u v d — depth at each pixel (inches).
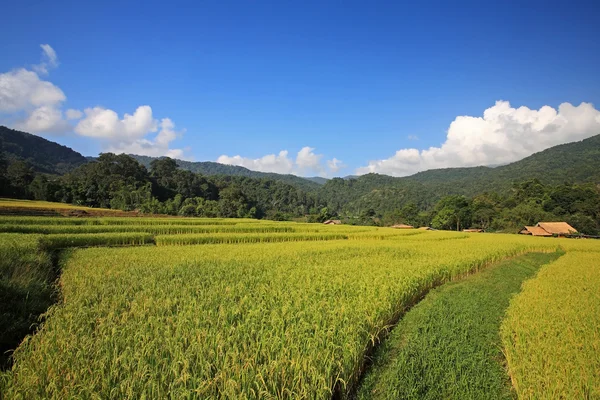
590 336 330.3
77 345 267.9
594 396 228.8
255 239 1444.4
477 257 892.6
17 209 1923.0
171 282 499.8
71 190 3612.2
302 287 476.4
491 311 504.1
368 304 396.5
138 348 259.8
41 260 629.3
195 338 277.1
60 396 206.8
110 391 210.4
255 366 238.8
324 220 4559.5
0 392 212.2
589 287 581.0
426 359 328.8
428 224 4311.0
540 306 442.9
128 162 4352.9
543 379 246.5
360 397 267.6
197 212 3690.9
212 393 210.8
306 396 217.0
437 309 498.6
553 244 1435.8
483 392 280.5
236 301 409.7
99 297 422.3
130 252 875.4
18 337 340.2
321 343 285.1
